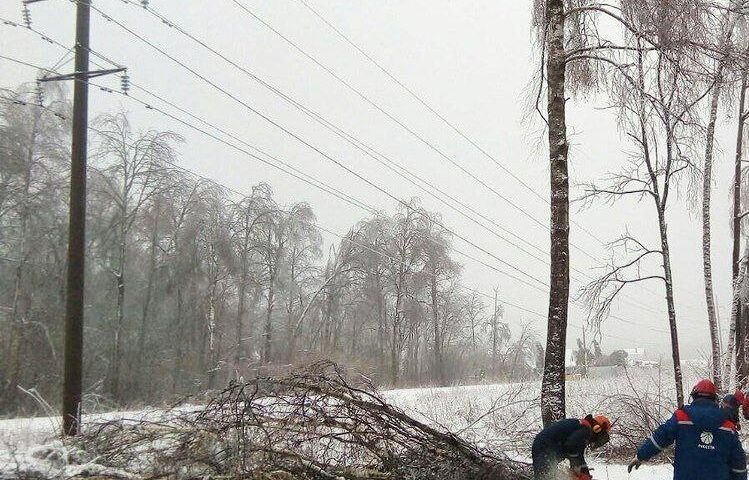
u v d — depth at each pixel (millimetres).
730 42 10938
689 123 11547
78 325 11742
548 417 9836
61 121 30172
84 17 12789
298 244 46125
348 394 8633
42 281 30906
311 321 51500
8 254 30094
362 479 7648
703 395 6023
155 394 33781
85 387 32281
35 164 30125
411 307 51719
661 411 14656
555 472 7215
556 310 10188
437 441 8391
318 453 7781
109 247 34656
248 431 7410
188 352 37594
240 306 41562
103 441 8297
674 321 13328
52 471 7324
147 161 35000
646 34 10234
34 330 29625
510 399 13688
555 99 10664
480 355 73438
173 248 37719
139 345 35375
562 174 10461
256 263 42750
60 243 31500
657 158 12945
